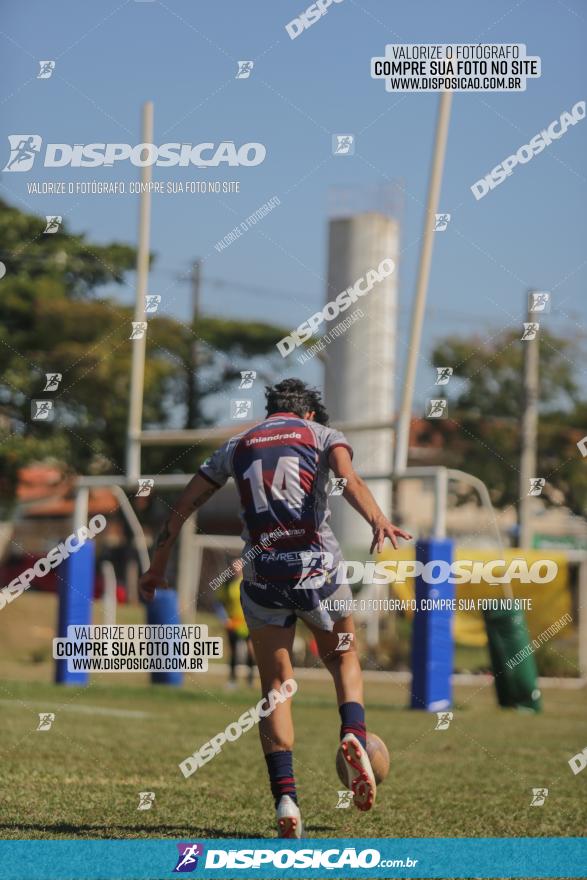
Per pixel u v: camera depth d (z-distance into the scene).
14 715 34.09
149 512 96.00
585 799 20.64
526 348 79.75
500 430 93.00
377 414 48.22
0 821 17.12
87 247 81.12
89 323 85.25
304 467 15.94
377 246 47.00
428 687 40.88
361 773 15.06
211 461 16.69
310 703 42.94
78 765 23.42
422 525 95.19
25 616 81.12
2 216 79.25
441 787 21.94
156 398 90.38
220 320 87.44
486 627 43.53
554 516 92.69
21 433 84.06
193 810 18.61
